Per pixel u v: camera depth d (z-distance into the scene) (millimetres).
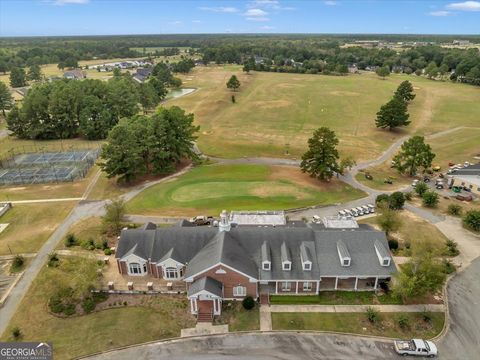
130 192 81000
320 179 86375
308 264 46844
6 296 48562
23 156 106125
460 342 41062
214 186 82562
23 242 61531
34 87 134750
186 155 99688
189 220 66000
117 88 132250
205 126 137000
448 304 46531
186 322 44000
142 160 87562
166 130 90438
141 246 51688
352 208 71938
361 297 47531
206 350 40281
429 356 38938
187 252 50531
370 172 92500
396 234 62594
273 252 49438
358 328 42875
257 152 107875
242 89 199000
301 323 43594
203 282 44656
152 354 39906
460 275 52156
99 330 42875
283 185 82688
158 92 180250
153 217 68875
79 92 123875
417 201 76250
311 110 155500
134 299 47625
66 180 88000
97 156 104875
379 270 47625
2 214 71812
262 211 64375
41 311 45812
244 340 41469
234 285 46375
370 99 173250
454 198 78000
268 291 48156
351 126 133375
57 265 54062
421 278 44750
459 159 101875
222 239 48969
